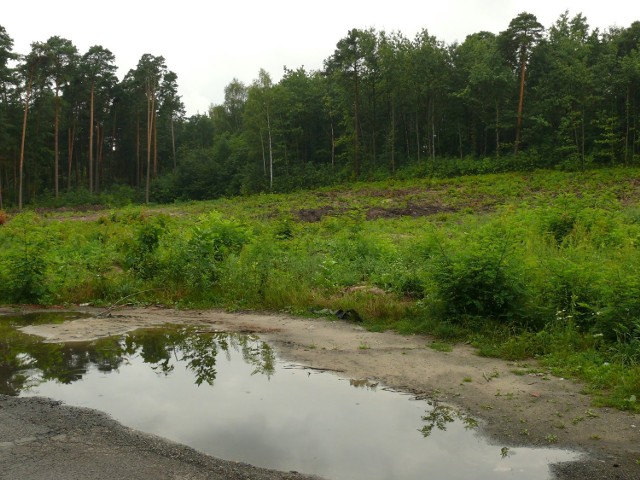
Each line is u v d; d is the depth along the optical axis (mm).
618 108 47750
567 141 44750
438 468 3805
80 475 3633
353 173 50281
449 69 51844
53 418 4645
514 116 47562
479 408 4863
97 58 56094
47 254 11266
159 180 59656
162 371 6035
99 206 48375
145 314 9008
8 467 3736
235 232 13422
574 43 51031
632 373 5297
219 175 59188
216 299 9734
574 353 6148
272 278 10094
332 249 13547
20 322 8469
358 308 8461
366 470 3779
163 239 11922
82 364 6309
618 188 29906
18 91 51312
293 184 51188
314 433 4387
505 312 7297
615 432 4309
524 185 34531
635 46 51906
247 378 5773
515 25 47188
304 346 6953
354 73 50156
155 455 3969
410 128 55875
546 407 4840
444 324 7328
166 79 66312
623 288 6562
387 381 5609
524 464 3840
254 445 4168
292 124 59781
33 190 55250
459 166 45094
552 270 7738
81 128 60500
